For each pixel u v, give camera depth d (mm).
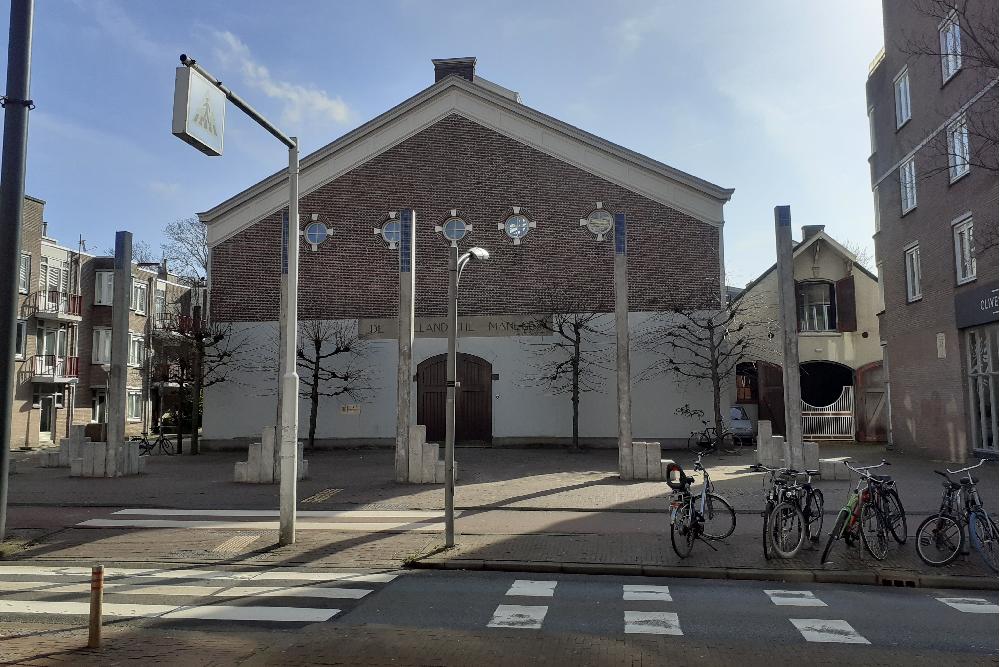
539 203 24531
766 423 17469
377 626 6387
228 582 8211
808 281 28641
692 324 23141
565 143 24578
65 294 34531
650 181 24047
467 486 15234
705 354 23094
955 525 8594
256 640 5934
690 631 6266
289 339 10477
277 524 11625
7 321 9750
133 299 38531
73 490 15289
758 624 6492
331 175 25266
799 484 9695
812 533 9672
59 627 6367
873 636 6137
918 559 8906
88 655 5496
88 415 36156
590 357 23578
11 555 9742
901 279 21844
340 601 7320
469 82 25047
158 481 16688
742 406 30031
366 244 24984
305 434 24391
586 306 23766
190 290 44844
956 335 18562
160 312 41719
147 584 8125
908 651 5727
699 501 9492
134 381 38500
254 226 25312
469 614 6816
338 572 8734
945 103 18578
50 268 33750
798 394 15641
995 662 5469
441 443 23859
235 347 24844
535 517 11930
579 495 13922
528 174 24688
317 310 24859
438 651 5641
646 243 23891
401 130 25219
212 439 24656
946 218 18875
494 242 24547
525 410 23750
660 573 8594
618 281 16625
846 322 27844
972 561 8766
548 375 23734
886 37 22594
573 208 24391
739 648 5781
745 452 22094
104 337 37031
